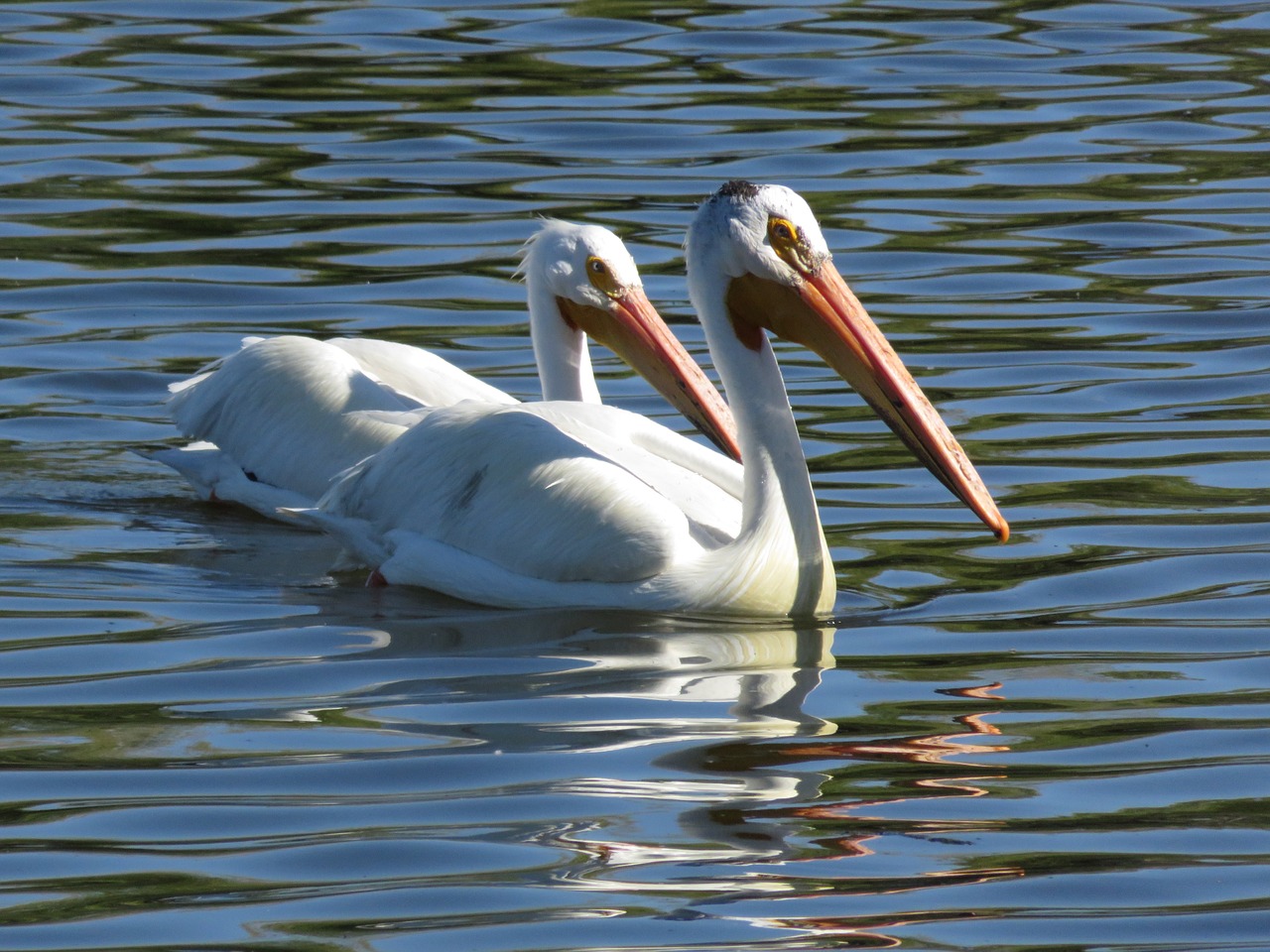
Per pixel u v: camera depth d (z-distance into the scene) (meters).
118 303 18.61
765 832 8.66
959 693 10.48
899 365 11.99
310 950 7.60
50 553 13.41
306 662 11.06
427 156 23.02
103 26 28.44
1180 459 14.57
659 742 9.76
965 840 8.61
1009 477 14.36
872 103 25.33
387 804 8.98
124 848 8.53
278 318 18.31
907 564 12.83
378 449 14.38
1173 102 25.47
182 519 14.59
